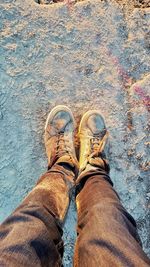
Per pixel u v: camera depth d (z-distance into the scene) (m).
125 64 0.85
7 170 0.77
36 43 0.80
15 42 0.79
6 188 0.77
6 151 0.77
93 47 0.83
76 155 0.81
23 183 0.77
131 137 0.83
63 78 0.81
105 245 0.46
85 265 0.46
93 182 0.68
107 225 0.51
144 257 0.46
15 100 0.78
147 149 0.84
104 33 0.84
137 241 0.53
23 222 0.50
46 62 0.81
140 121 0.84
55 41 0.81
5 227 0.50
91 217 0.55
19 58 0.79
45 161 0.79
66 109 0.79
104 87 0.83
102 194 0.62
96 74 0.83
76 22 0.83
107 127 0.82
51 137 0.78
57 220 0.57
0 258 0.43
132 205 0.81
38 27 0.81
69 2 0.83
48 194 0.61
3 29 0.79
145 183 0.83
